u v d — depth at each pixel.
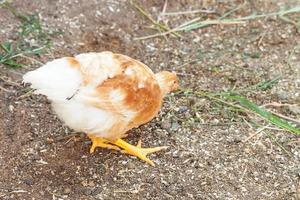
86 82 4.64
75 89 4.58
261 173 5.21
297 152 5.42
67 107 4.63
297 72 6.29
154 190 5.00
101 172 5.13
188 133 5.54
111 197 4.93
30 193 4.93
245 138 5.52
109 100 4.73
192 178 5.12
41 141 5.36
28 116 5.57
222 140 5.49
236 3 7.14
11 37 6.29
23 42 6.25
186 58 6.41
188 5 7.08
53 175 5.08
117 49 6.43
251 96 5.99
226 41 6.66
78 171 5.13
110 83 4.72
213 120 5.68
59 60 4.63
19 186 4.98
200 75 6.20
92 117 4.73
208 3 7.12
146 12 6.91
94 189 4.98
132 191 4.98
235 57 6.45
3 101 5.68
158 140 5.46
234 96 5.82
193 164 5.24
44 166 5.15
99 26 6.62
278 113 5.82
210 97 5.90
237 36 6.73
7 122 5.49
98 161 5.22
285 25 6.88
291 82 6.17
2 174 5.07
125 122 4.91
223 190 5.03
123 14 6.80
